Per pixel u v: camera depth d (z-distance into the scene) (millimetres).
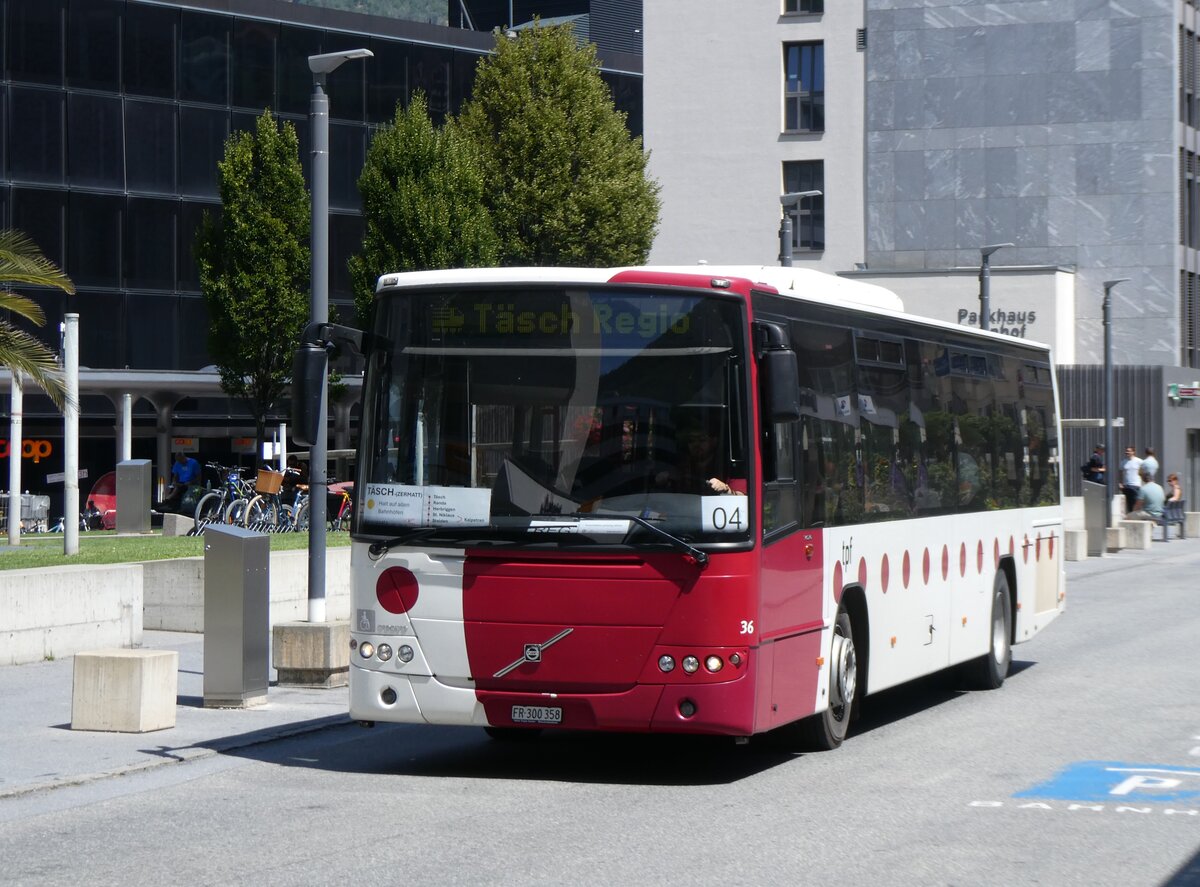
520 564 9984
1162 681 15852
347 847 8328
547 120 39719
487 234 36406
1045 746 11852
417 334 10391
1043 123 52750
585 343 10133
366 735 12625
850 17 53812
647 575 9836
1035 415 17391
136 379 41531
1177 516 46219
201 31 44281
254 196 36625
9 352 20234
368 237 35969
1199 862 8016
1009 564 16125
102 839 8586
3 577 16156
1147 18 51938
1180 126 52875
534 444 10102
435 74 48531
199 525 30078
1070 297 52031
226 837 8625
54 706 13656
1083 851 8258
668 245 55031
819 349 11438
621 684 9867
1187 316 54062
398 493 10312
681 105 54875
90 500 40844
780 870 7781
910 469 13320
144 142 43344
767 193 54312
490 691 10039
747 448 10000
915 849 8297
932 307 50812
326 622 15117
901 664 13023
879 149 53719
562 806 9555
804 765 11086
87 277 42531
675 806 9547
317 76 16406
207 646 13570
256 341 36562
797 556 10719
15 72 41562
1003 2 52781
